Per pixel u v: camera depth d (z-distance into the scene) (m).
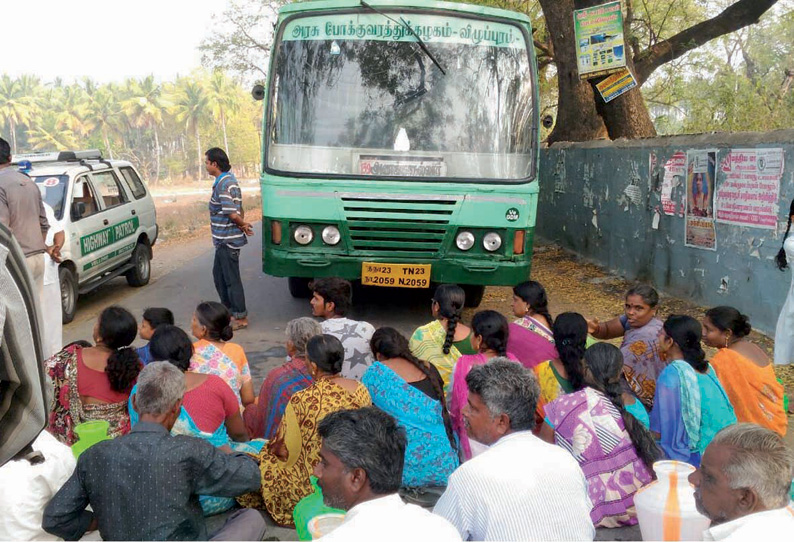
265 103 7.71
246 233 8.45
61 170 9.38
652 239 10.44
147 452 2.99
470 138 7.65
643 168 10.66
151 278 12.33
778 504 2.04
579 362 4.11
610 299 10.05
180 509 3.00
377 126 7.61
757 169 7.77
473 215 7.53
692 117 17.39
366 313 9.16
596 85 12.83
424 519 2.14
